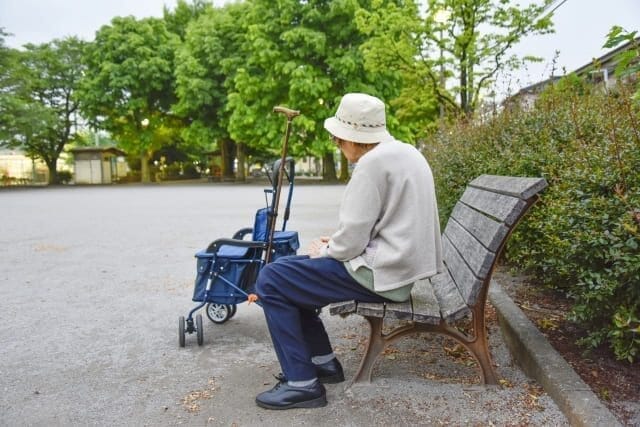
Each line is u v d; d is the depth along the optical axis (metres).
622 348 2.36
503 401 2.39
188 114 33.94
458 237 3.06
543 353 2.60
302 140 28.09
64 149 45.53
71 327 3.77
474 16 11.09
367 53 12.90
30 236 8.67
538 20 10.84
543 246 3.40
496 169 4.45
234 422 2.32
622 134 2.90
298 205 13.90
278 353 2.48
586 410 2.07
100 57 34.41
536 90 7.07
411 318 2.31
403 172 2.30
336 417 2.33
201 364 3.04
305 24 26.70
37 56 38.47
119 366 3.02
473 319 2.50
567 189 2.89
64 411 2.45
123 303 4.41
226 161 39.38
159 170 47.09
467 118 8.41
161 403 2.53
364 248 2.37
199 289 3.32
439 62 12.16
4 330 3.71
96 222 10.76
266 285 2.45
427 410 2.36
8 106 32.44
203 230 9.16
